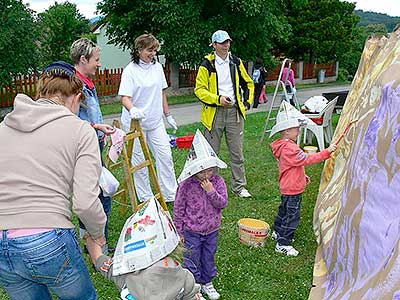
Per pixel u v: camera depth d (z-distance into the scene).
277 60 29.55
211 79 5.92
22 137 2.51
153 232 2.40
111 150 4.57
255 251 4.65
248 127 11.59
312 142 9.35
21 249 2.38
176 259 2.49
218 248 4.72
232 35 20.95
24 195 2.42
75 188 2.44
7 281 2.56
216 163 3.63
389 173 2.73
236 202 6.09
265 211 5.78
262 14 21.30
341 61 34.88
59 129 2.52
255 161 8.23
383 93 3.15
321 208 4.56
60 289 2.57
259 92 17.67
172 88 22.19
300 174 4.48
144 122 5.57
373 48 4.91
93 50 4.18
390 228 2.54
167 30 20.05
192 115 15.14
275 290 3.97
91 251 2.72
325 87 27.52
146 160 5.29
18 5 15.70
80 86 2.88
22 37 15.84
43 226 2.41
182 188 3.73
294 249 4.63
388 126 2.89
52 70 2.87
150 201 2.55
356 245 2.99
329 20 31.09
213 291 3.86
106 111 16.53
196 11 19.92
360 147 3.39
